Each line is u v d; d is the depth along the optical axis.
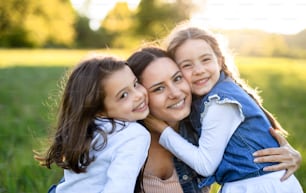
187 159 2.45
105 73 2.34
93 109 2.36
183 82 2.53
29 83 10.33
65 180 2.48
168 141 2.50
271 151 2.48
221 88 2.55
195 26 2.71
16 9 25.25
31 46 29.92
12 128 5.27
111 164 2.27
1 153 4.26
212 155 2.44
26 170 3.68
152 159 2.63
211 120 2.45
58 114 2.47
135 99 2.37
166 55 2.58
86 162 2.32
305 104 7.43
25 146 4.51
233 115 2.49
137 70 2.50
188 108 2.54
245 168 2.46
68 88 2.41
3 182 3.51
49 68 14.44
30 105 7.09
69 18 29.00
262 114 2.57
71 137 2.35
